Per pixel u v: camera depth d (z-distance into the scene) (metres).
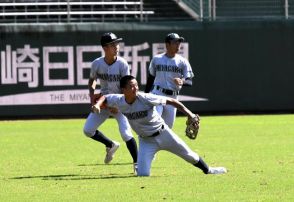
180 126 62.81
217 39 74.00
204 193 27.52
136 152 35.53
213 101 74.12
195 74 73.75
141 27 73.12
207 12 78.62
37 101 72.69
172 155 41.62
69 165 38.50
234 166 36.03
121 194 27.64
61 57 72.69
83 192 28.42
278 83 74.69
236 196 26.77
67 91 72.88
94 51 72.81
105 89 37.56
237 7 76.69
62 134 57.59
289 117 70.31
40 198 27.30
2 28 72.00
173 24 73.38
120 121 35.91
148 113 31.52
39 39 72.38
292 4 76.44
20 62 72.38
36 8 81.06
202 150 44.34
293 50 74.62
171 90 40.22
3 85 72.38
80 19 77.00
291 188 28.47
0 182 31.94
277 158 39.50
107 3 78.50
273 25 74.31
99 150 46.31
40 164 39.09
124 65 36.91
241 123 64.62
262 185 29.27
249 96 74.50
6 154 44.25
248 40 74.25
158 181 30.81
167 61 40.06
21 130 61.75
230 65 74.12
